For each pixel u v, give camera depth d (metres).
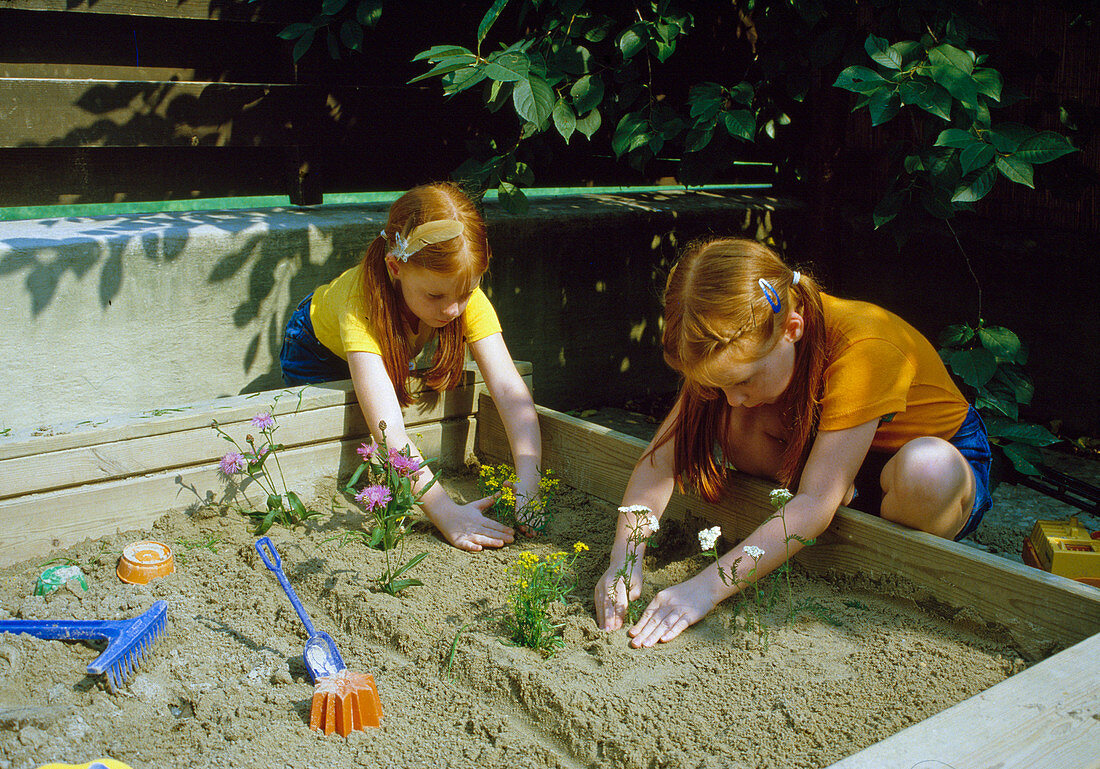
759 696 1.92
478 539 2.66
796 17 4.02
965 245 4.58
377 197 5.98
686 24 3.93
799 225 5.26
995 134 3.22
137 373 3.62
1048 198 4.46
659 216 4.77
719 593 2.24
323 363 3.35
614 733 1.80
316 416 3.00
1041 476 3.58
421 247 2.63
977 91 3.15
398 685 2.02
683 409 2.57
